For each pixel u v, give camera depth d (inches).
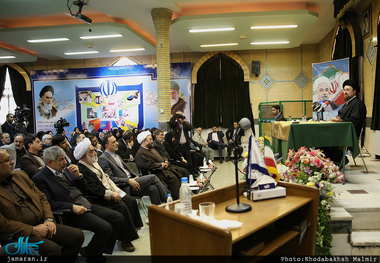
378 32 264.1
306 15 301.3
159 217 73.4
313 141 161.0
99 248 117.6
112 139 167.6
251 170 94.6
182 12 338.0
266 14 300.4
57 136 173.2
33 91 485.4
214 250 61.4
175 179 202.8
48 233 103.1
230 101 466.6
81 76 478.0
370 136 291.1
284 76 465.1
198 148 346.6
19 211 101.0
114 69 472.1
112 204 134.6
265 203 87.8
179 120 283.7
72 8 328.5
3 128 326.3
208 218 72.7
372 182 166.9
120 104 472.1
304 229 88.7
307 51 463.8
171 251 70.5
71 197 123.0
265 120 436.1
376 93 269.0
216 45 419.5
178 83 468.1
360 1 309.0
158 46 324.8
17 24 374.9
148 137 199.6
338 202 132.6
